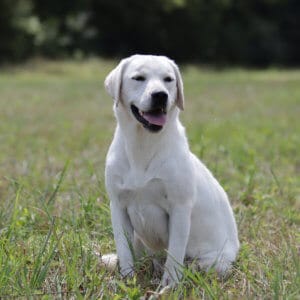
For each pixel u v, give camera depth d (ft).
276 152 41.83
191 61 179.52
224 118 62.80
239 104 78.38
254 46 195.62
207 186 20.97
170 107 19.69
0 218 23.77
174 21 173.47
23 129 52.80
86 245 21.49
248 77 135.64
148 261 21.07
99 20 167.53
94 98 82.79
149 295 18.26
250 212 26.63
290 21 203.82
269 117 64.54
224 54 188.96
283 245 21.98
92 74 130.52
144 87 19.54
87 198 25.96
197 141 43.83
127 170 19.70
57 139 47.26
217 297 17.47
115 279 19.27
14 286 18.22
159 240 20.56
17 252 20.68
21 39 137.39
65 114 64.95
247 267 20.57
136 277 19.63
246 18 197.06
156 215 19.85
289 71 170.60
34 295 17.75
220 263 20.57
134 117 19.60
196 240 20.86
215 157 38.14
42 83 103.91
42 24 151.64
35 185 30.04
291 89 103.19
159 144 19.33
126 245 20.02
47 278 19.27
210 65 174.70
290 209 27.02
